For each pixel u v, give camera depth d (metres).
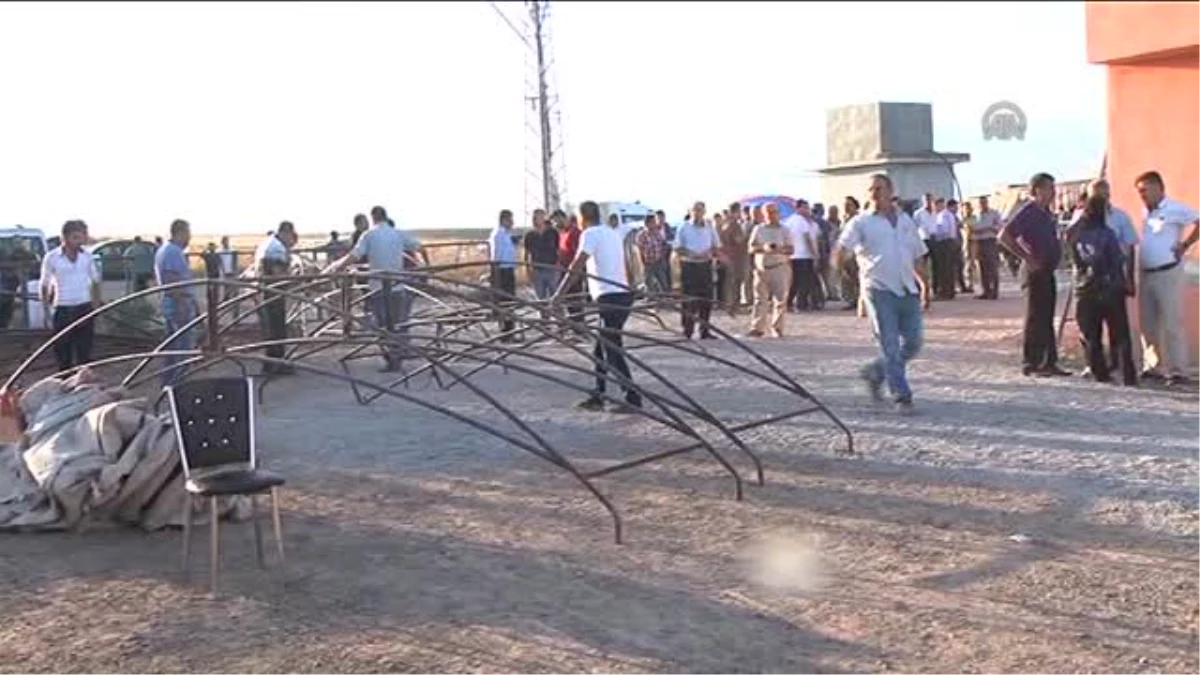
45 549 6.95
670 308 13.90
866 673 4.88
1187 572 6.00
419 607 5.80
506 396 12.61
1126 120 12.41
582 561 6.51
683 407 8.33
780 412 10.74
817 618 5.54
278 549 6.60
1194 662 4.91
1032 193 12.26
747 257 21.25
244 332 15.99
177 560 6.70
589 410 11.38
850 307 22.41
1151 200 11.42
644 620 5.55
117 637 5.46
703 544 6.77
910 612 5.57
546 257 19.55
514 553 6.70
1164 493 7.44
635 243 21.00
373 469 8.99
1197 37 11.34
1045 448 8.80
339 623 5.59
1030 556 6.34
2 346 18.23
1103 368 11.83
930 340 16.14
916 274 10.58
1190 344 11.86
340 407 12.17
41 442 7.55
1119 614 5.46
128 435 7.39
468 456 9.40
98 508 7.23
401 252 14.81
